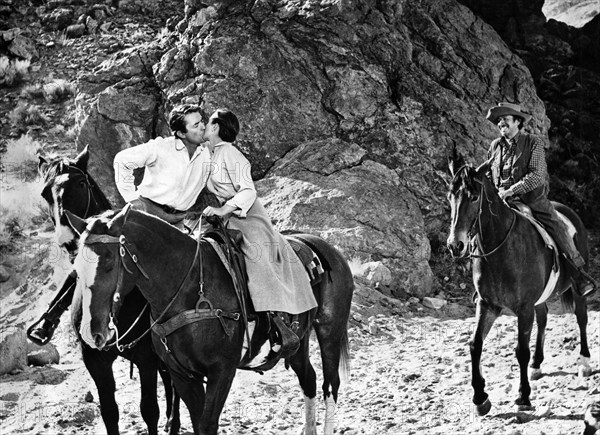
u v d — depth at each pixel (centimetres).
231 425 819
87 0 2030
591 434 704
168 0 2011
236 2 1647
